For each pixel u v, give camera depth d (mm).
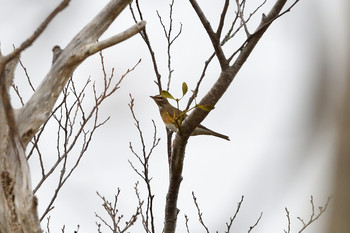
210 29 11047
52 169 12086
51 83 9578
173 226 12680
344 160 4910
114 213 12539
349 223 4777
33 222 8828
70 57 9578
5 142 8883
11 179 8828
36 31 9102
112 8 10055
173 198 12570
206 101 11469
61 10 9312
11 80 9477
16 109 9438
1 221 8938
